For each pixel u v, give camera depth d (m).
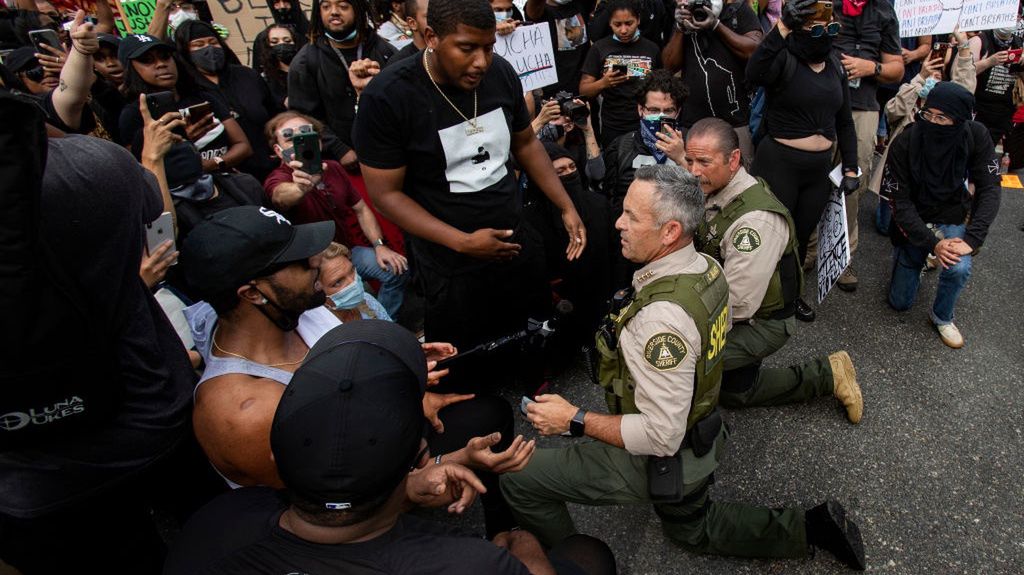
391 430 0.89
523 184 2.94
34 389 1.11
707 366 1.77
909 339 3.44
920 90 4.12
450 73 2.00
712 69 3.88
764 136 3.60
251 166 3.93
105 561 1.58
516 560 0.95
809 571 2.19
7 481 1.28
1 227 0.98
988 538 2.29
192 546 0.99
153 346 1.39
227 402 1.29
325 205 3.17
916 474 2.58
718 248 2.45
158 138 2.26
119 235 1.25
